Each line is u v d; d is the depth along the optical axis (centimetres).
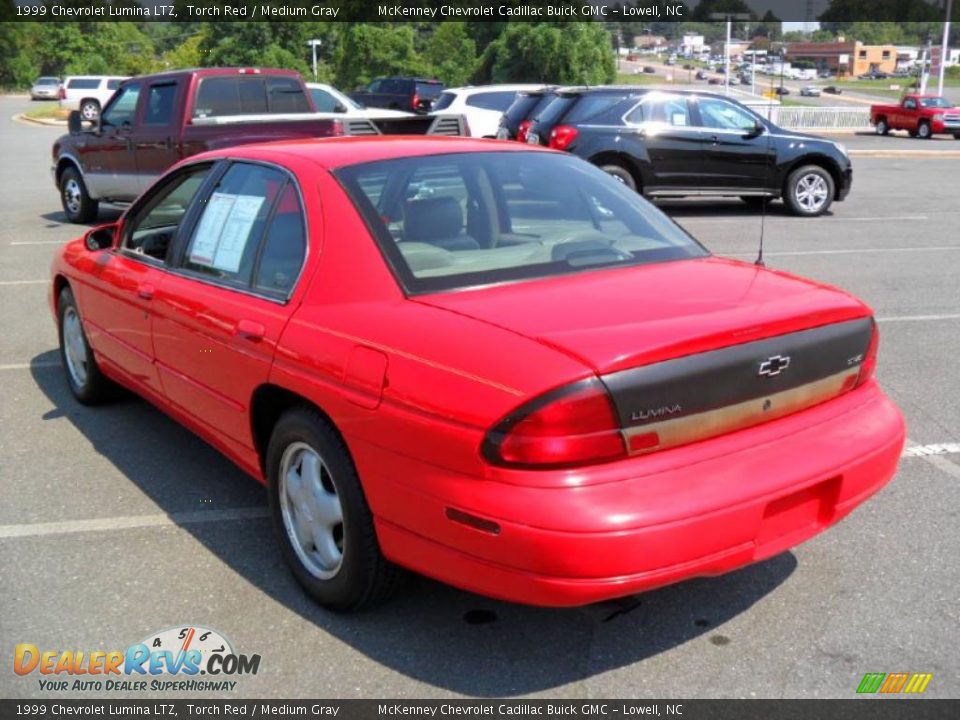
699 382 287
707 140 1417
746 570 379
